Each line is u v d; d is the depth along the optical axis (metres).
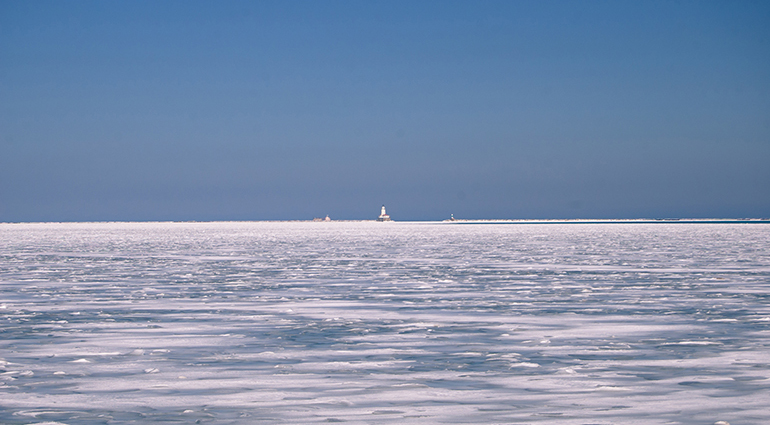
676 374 6.93
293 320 10.91
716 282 16.73
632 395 6.10
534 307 12.39
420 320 10.89
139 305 12.89
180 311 12.03
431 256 28.84
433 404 5.84
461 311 11.92
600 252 31.27
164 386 6.53
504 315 11.39
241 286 16.42
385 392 6.27
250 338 9.26
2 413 5.63
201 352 8.27
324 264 24.11
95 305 12.90
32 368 7.38
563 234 68.12
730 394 6.10
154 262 25.70
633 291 14.90
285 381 6.72
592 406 5.74
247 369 7.29
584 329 9.91
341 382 6.67
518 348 8.47
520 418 5.39
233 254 31.45
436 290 15.37
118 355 8.10
